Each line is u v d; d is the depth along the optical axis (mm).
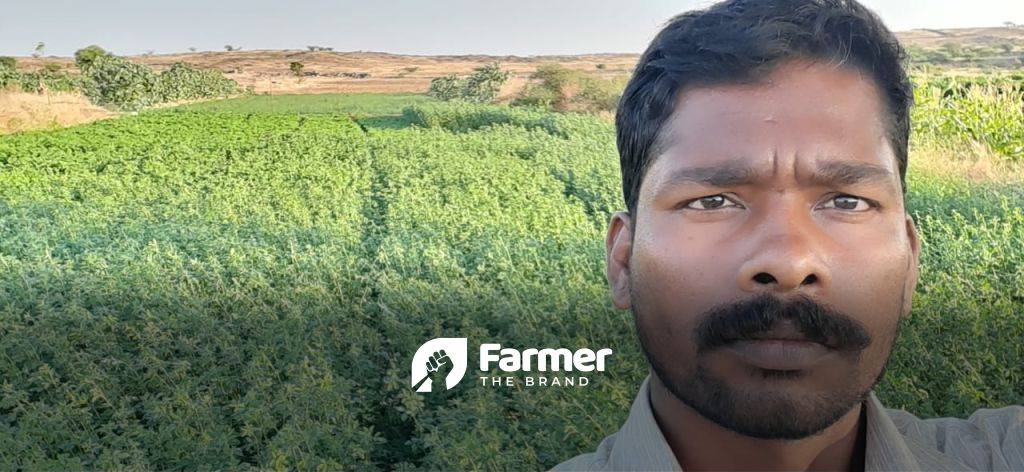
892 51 923
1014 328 5102
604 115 22094
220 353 5961
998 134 11625
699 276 827
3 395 5418
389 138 18703
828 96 856
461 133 20219
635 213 928
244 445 4754
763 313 787
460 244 8930
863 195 830
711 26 899
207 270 8164
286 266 8195
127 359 5773
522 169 13781
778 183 817
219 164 16484
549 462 3822
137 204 12617
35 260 8984
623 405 4133
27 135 21516
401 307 6691
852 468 976
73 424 4770
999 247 6723
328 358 5566
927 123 12250
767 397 809
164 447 4461
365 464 4266
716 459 907
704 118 857
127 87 29906
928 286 5855
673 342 844
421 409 4660
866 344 811
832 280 794
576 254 8008
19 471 4129
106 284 7637
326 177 14188
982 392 4164
